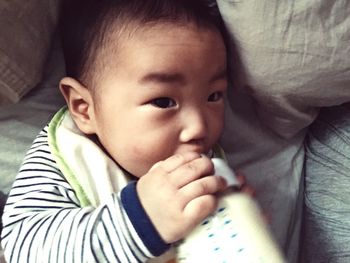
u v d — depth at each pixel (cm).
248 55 80
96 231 69
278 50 78
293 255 98
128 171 80
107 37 76
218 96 79
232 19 77
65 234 71
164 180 68
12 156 90
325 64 79
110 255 69
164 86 73
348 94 85
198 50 74
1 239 79
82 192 78
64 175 79
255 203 69
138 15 75
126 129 75
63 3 85
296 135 97
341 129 94
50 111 90
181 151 75
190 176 67
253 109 94
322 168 95
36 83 87
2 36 80
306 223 97
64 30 83
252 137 95
